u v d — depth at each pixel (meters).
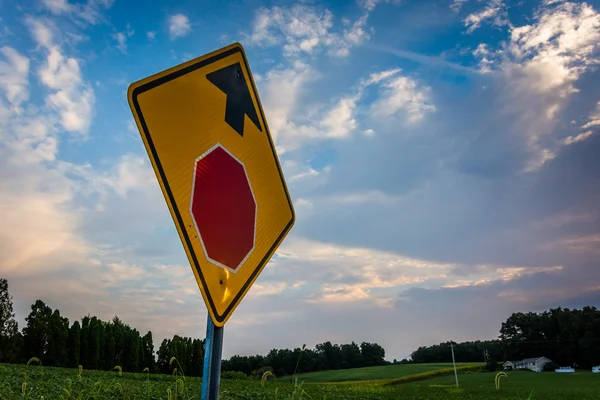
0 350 47.31
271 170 1.94
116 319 60.00
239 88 1.84
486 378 52.91
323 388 20.62
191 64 1.63
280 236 1.91
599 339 64.75
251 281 1.69
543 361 65.50
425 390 29.91
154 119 1.45
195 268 1.45
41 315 51.34
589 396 26.11
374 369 73.50
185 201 1.48
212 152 1.64
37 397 4.56
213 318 1.47
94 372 18.97
